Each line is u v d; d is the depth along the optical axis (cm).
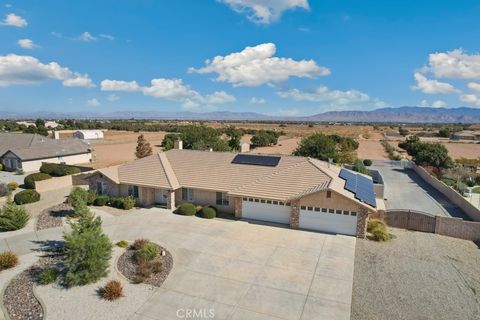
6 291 1587
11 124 12012
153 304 1495
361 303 1527
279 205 2588
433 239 2295
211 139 5403
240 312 1452
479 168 5222
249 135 12388
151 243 2077
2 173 4719
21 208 2478
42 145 5222
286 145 9044
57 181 3794
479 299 1570
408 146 7012
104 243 1731
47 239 2252
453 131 14050
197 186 2866
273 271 1816
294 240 2255
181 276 1745
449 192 3325
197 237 2286
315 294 1598
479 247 2164
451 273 1814
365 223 2300
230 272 1797
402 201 3234
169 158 3312
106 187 3172
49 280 1656
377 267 1875
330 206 2378
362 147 9019
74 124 14300
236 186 2761
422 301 1548
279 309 1476
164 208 2950
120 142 9019
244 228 2473
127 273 1764
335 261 1945
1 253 2017
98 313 1423
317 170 2692
